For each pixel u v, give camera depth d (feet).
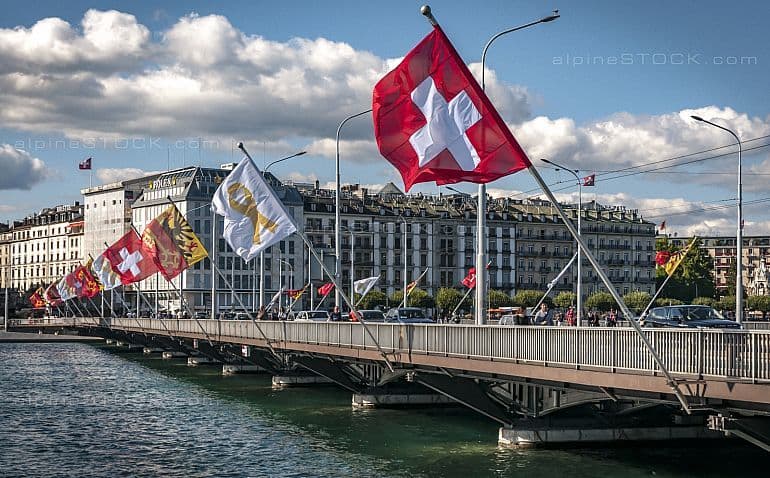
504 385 124.36
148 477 113.80
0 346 430.20
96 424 160.25
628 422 122.01
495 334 110.83
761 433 81.20
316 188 606.14
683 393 82.02
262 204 136.87
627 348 89.40
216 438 142.41
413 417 159.63
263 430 148.97
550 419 122.11
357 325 146.10
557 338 99.55
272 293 549.13
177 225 204.95
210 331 240.32
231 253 544.62
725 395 77.51
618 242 646.33
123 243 237.04
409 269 577.84
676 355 83.61
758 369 74.64
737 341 77.00
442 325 122.21
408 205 591.37
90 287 356.79
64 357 349.20
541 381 106.42
